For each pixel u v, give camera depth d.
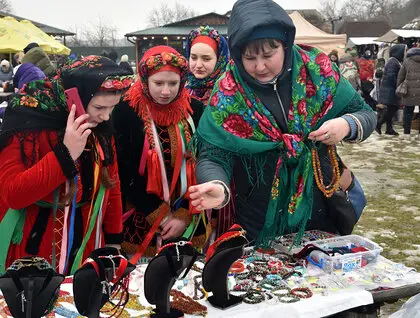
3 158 1.58
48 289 1.21
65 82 1.57
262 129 1.84
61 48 17.36
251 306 1.51
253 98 1.84
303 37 14.67
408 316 1.63
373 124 1.90
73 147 1.55
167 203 2.10
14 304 1.20
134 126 2.08
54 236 1.71
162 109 2.08
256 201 1.97
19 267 1.22
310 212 1.89
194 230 2.13
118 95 1.59
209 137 1.87
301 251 1.88
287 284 1.66
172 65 2.00
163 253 1.40
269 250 1.96
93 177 1.74
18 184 1.54
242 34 1.68
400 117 10.64
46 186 1.54
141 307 1.52
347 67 10.82
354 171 6.54
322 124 1.86
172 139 2.09
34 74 4.55
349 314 1.60
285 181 1.87
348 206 2.05
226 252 1.48
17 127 1.58
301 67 1.85
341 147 8.13
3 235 1.66
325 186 1.96
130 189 2.11
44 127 1.60
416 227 4.43
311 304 1.52
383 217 4.70
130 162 2.09
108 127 1.80
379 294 1.63
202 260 1.89
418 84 8.17
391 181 6.02
